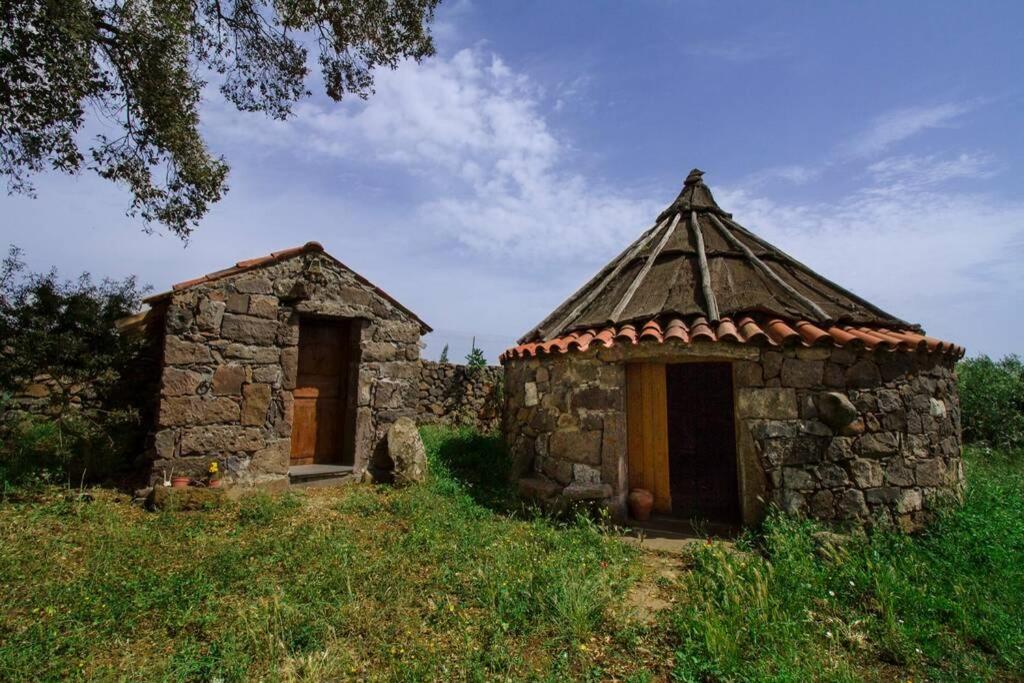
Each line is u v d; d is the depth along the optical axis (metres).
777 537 4.79
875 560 4.50
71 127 6.98
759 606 3.65
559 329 7.43
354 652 3.22
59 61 6.12
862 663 3.29
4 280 6.00
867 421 5.52
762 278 7.15
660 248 8.03
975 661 3.29
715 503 7.09
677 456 8.41
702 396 8.61
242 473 6.34
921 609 3.84
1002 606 3.85
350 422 7.50
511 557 4.57
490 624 3.49
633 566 4.62
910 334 6.06
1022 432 10.96
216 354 6.26
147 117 7.58
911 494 5.50
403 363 8.02
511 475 7.23
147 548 4.51
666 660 3.22
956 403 6.47
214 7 7.60
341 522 5.52
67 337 5.99
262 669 3.00
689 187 9.51
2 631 3.16
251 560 4.40
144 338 6.60
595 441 6.26
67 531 4.78
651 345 5.97
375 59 8.68
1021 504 6.14
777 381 5.64
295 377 6.92
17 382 6.06
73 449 6.13
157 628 3.38
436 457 8.05
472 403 11.94
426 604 3.80
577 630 3.42
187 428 6.00
